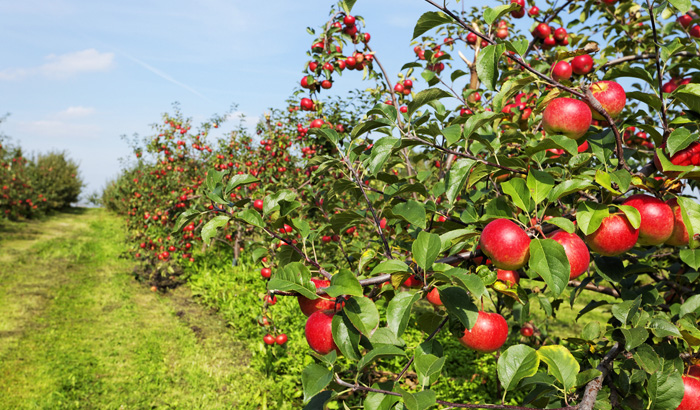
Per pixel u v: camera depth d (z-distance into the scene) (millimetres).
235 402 4988
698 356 1811
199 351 6348
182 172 10883
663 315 1990
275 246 3359
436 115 2395
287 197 2010
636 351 1671
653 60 3199
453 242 1721
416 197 3438
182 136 11078
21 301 8102
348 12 3572
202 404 4934
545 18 3414
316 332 1563
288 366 5527
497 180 2213
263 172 8570
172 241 9250
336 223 2367
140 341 6660
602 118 1765
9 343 6391
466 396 4688
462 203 2688
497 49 1646
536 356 1562
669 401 1514
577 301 8867
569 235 1454
